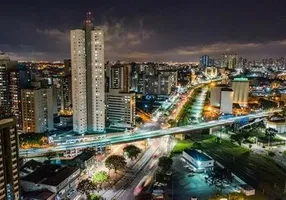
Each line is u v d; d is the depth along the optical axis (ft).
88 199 654.94
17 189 572.10
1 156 527.81
